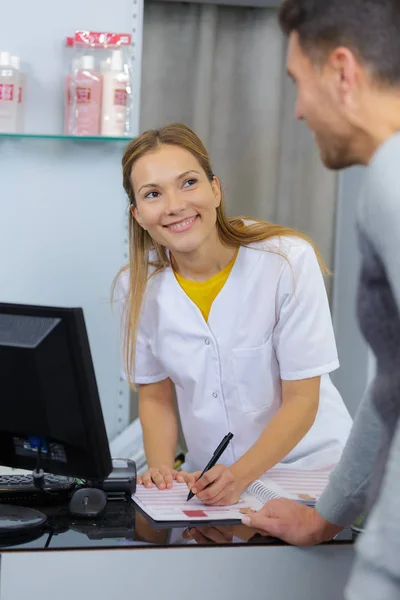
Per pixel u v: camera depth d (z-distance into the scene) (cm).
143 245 185
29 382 125
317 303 177
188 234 167
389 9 96
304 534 123
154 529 130
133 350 189
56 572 118
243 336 178
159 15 309
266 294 178
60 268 262
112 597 120
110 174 261
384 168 90
